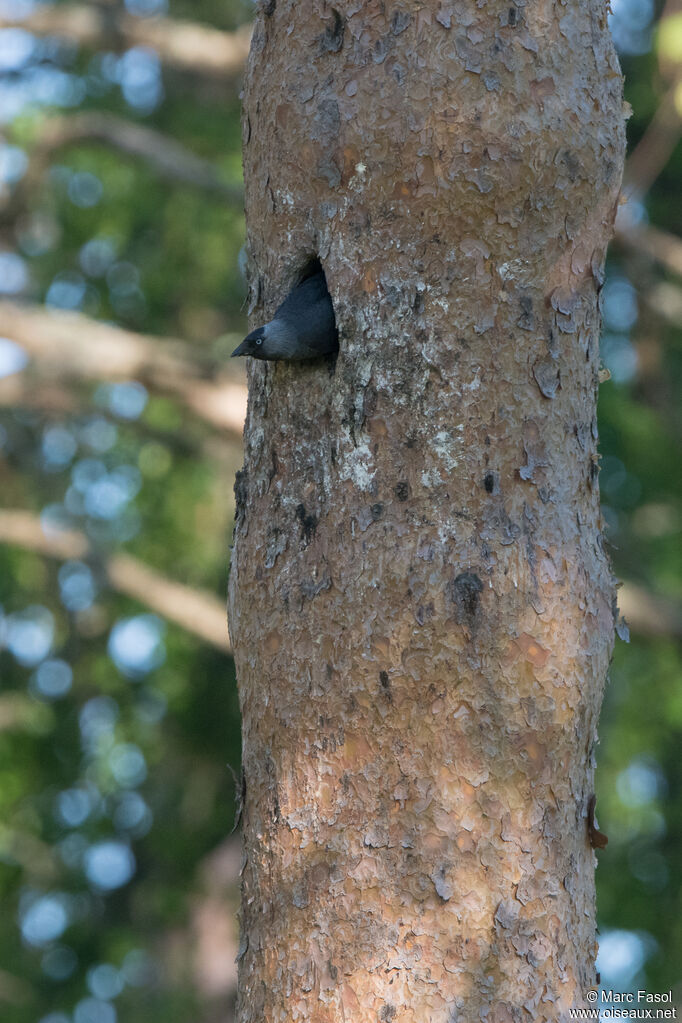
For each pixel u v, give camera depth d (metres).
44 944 26.08
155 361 17.52
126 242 23.97
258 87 7.11
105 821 26.03
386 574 6.23
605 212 6.78
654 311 20.11
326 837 6.20
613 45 6.93
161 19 20.42
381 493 6.36
